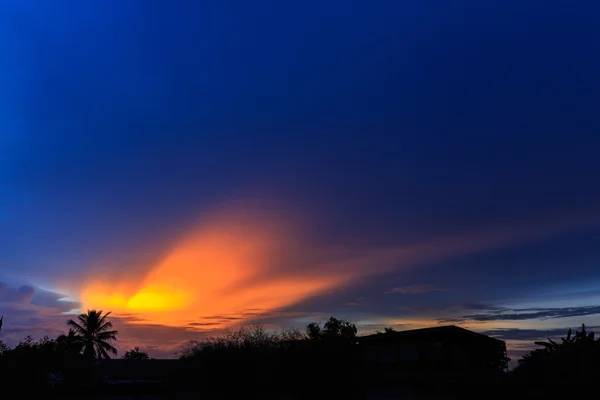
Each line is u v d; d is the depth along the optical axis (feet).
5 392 76.48
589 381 50.29
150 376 121.39
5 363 78.48
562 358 54.29
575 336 57.26
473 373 66.90
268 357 96.48
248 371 96.43
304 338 101.40
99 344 193.16
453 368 89.97
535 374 56.24
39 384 82.38
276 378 94.58
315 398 91.71
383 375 92.38
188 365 104.94
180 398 105.81
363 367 94.68
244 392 96.48
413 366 91.15
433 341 92.02
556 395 52.31
